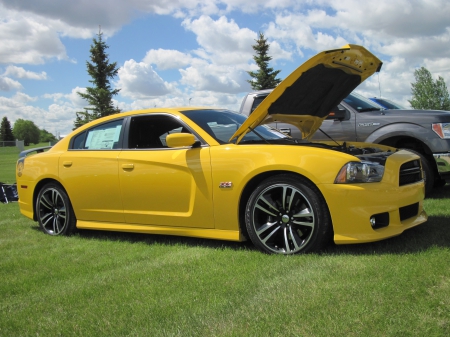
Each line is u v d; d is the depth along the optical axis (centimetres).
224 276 315
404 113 605
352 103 646
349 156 348
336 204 341
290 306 249
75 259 402
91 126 507
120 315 261
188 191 409
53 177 512
